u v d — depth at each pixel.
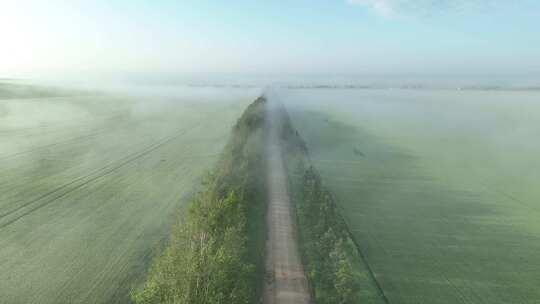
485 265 25.61
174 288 16.25
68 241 27.66
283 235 28.05
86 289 21.53
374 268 24.83
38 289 21.52
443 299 21.61
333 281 21.17
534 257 26.83
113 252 25.95
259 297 20.42
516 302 21.47
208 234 20.50
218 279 16.92
